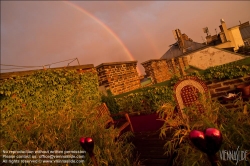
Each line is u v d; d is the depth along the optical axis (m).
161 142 4.34
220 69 4.91
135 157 3.82
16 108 5.10
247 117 2.03
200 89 4.45
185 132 2.08
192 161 1.88
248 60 4.51
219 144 0.94
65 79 6.47
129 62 9.02
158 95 6.25
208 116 2.21
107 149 2.66
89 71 7.66
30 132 2.90
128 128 6.12
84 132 2.98
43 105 5.72
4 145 2.74
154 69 9.59
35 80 5.66
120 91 8.23
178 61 13.80
